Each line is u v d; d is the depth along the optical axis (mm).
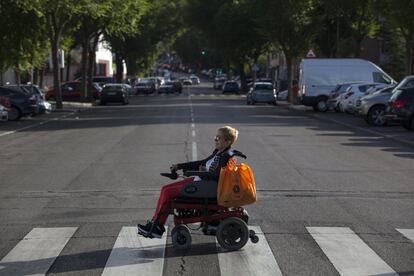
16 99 31609
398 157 16766
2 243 8219
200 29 74875
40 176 13680
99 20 44625
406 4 32062
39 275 6883
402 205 10547
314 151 17953
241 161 15719
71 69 82500
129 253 7715
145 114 35938
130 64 81750
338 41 48281
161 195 7918
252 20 60812
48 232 8758
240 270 7031
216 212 7875
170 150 18062
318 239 8336
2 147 19641
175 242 7883
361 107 28031
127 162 15727
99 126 27641
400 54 56312
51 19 38125
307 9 48281
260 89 47656
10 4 30891
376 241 8266
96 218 9594
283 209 10172
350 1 41781
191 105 46312
